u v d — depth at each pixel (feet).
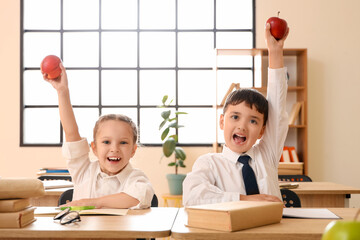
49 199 8.72
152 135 17.02
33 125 16.87
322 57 16.55
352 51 16.55
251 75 16.98
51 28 17.03
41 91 16.97
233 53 15.88
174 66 17.10
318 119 16.53
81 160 5.88
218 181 5.79
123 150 5.79
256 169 5.84
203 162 5.86
